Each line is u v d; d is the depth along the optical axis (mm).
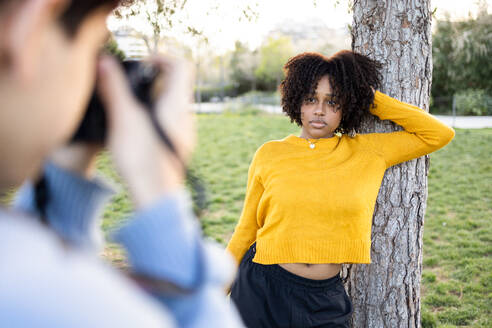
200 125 14523
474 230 5645
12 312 264
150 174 397
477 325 3529
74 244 326
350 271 2363
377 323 2307
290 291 1775
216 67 39125
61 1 302
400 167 2182
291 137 1952
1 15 287
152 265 398
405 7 2088
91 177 457
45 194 423
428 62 2170
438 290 4121
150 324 319
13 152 308
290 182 1806
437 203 6699
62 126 325
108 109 410
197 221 440
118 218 5215
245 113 21359
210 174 8438
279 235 1797
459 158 9398
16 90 294
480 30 20922
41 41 299
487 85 21359
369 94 1904
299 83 1865
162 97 428
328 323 1772
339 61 1860
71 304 282
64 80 317
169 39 3107
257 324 1802
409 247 2238
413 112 1896
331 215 1764
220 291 490
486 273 4426
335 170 1818
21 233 291
